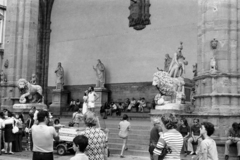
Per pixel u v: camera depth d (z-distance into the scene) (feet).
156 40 100.78
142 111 96.53
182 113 53.21
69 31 120.26
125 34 107.34
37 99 70.38
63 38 121.39
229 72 49.32
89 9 116.57
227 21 49.85
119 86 105.91
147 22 102.68
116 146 55.11
